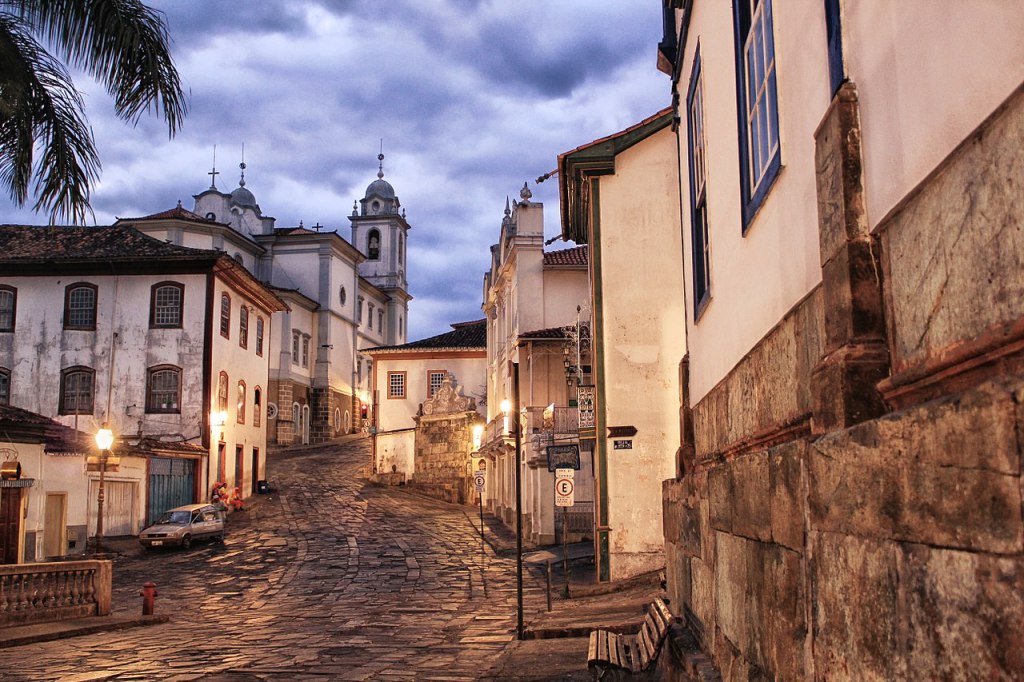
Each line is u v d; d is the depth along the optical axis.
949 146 2.34
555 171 21.14
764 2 4.71
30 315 40.00
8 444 24.47
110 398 39.44
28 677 10.73
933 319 2.51
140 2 9.72
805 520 3.43
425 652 12.52
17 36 9.60
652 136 19.70
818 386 3.37
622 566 18.78
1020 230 1.96
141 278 40.19
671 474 18.97
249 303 45.72
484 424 47.19
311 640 14.27
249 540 32.28
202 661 12.01
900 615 2.44
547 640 12.52
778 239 4.38
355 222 86.88
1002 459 1.89
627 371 19.25
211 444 39.44
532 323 35.72
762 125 4.80
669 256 19.47
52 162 9.91
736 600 5.04
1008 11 1.99
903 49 2.65
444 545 31.09
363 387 75.62
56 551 27.75
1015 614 1.83
